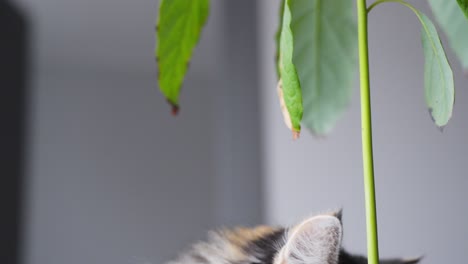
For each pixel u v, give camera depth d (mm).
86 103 4676
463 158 1664
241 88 2531
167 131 4852
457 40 1095
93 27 3906
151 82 4832
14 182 3080
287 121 842
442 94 895
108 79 4738
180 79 948
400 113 1719
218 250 1165
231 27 2607
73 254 4535
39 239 4457
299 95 792
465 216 1669
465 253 1664
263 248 1118
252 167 2445
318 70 1119
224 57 2645
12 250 3021
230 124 2559
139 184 4754
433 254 1689
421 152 1706
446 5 1082
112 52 4383
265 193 2344
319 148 1940
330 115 1145
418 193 1708
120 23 3846
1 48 3182
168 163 4836
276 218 2230
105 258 4602
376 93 1737
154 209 4766
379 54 1736
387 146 1729
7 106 3100
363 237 1745
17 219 3062
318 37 1099
